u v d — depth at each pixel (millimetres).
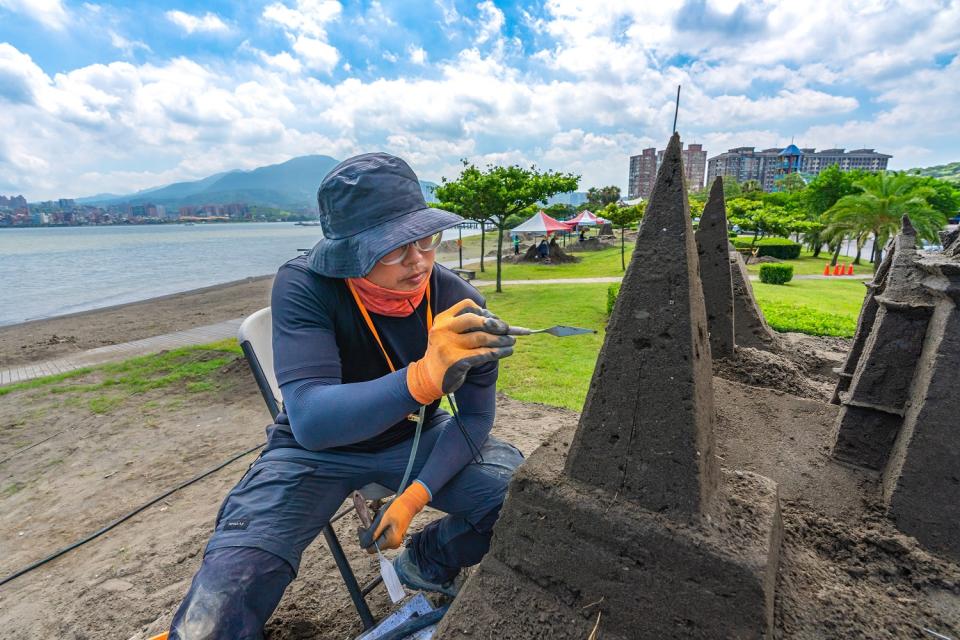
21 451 5094
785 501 1668
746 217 32938
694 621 1107
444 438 1674
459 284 1874
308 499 1579
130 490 4070
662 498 1161
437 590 1952
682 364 1113
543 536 1316
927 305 1639
